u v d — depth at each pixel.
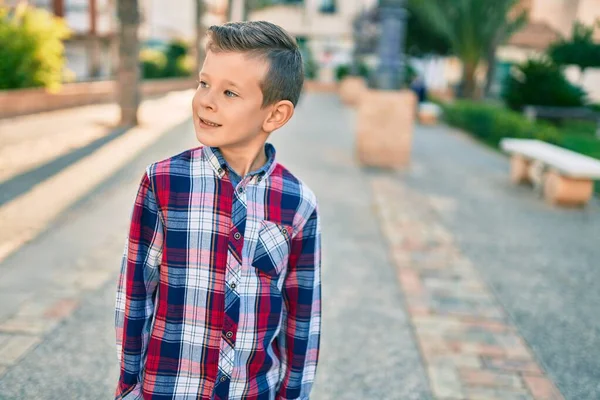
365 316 3.36
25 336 2.81
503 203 6.55
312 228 1.24
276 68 1.08
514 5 18.61
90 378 2.52
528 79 15.75
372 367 2.79
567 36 23.62
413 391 2.60
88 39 17.47
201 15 17.20
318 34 31.39
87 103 13.23
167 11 25.83
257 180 1.16
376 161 8.20
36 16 11.12
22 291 3.29
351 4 30.98
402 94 8.02
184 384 1.17
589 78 22.05
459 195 6.82
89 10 17.16
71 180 5.94
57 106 11.86
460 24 19.20
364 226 5.20
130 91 10.15
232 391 1.17
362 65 26.66
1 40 10.45
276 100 1.10
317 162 8.13
